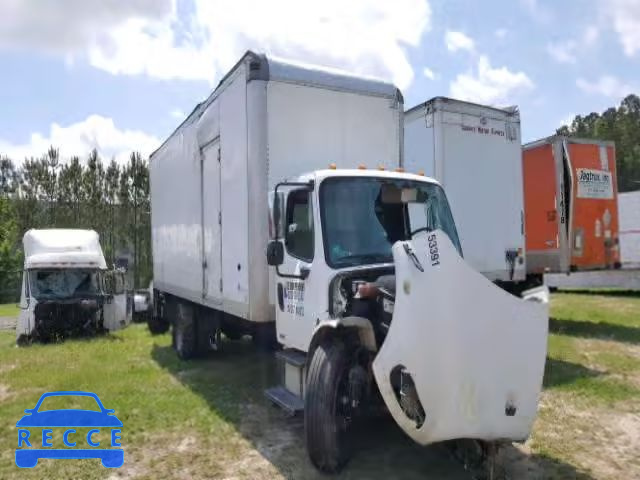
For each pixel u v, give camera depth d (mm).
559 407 6594
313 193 5305
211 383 7957
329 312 4980
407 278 4078
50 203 39031
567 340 10523
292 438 5695
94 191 38750
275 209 5648
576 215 11883
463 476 4668
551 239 11938
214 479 4789
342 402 4637
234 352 10195
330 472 4707
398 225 5512
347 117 6762
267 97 6238
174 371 8828
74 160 39094
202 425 6145
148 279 38188
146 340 12875
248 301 6285
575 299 16969
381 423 5977
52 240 15406
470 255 9453
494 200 9836
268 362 8469
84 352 11188
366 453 5176
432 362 3949
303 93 6461
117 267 16375
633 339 10523
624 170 56344
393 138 7121
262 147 6188
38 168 38938
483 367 3965
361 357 4742
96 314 14648
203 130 8141
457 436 3957
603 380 7684
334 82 6660
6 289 37750
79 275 15320
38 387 8188
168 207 10703
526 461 5062
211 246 7828
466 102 9562
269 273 6207
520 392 4051
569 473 4801
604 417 6242
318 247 5168
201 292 8383
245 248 6398
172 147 10250
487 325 3975
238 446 5512
